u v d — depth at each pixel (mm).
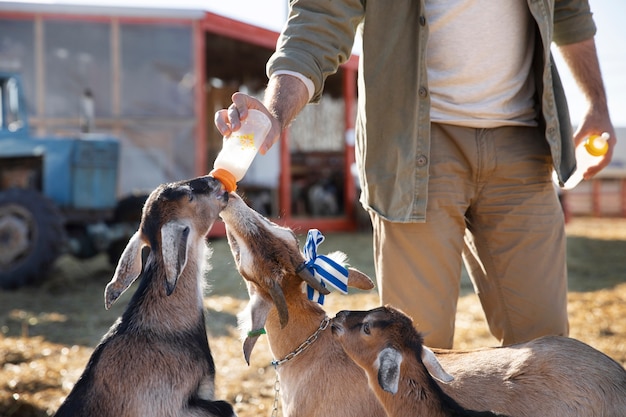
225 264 11102
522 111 3846
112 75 13031
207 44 16375
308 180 18297
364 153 3816
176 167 13305
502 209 3873
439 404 3133
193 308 3553
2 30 12531
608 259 12367
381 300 3910
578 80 4238
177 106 13336
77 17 12844
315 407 3576
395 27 3674
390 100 3713
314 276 3568
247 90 20031
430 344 3840
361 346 3381
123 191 13000
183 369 3418
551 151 3766
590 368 3270
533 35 3842
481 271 4070
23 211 9570
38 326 7547
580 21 4133
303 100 3414
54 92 12766
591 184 28938
